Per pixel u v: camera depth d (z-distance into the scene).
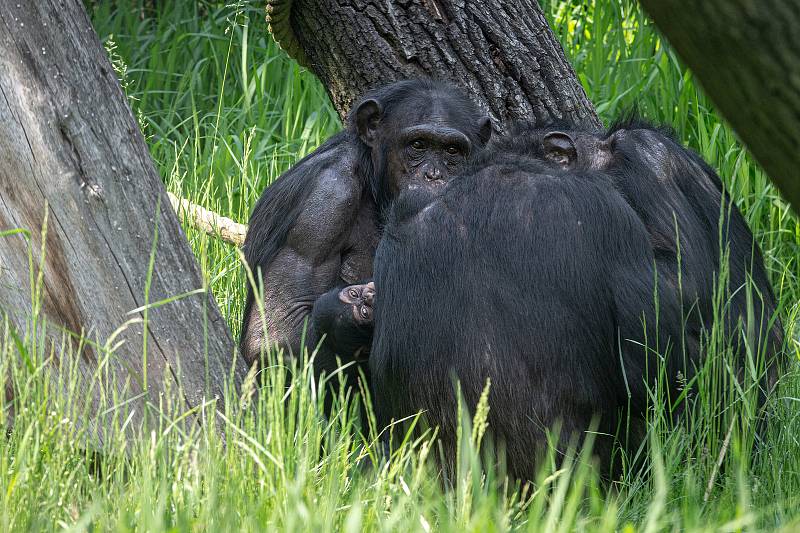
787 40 3.45
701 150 13.19
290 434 5.89
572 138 8.69
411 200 7.44
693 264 7.88
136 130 6.83
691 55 3.71
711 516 5.86
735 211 8.96
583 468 5.86
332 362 8.43
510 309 6.81
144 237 6.75
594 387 6.93
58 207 6.44
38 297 5.97
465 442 5.50
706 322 7.87
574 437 6.86
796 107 3.55
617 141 8.61
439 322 6.89
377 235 9.32
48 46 6.39
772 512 6.06
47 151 6.40
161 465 5.66
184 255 7.01
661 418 6.94
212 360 7.03
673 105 14.00
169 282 6.86
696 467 6.75
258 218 9.30
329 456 6.37
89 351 6.57
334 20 9.98
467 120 9.30
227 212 13.03
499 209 7.06
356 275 9.24
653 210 8.05
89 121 6.53
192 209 10.92
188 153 14.88
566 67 10.41
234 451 5.83
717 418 7.43
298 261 8.98
